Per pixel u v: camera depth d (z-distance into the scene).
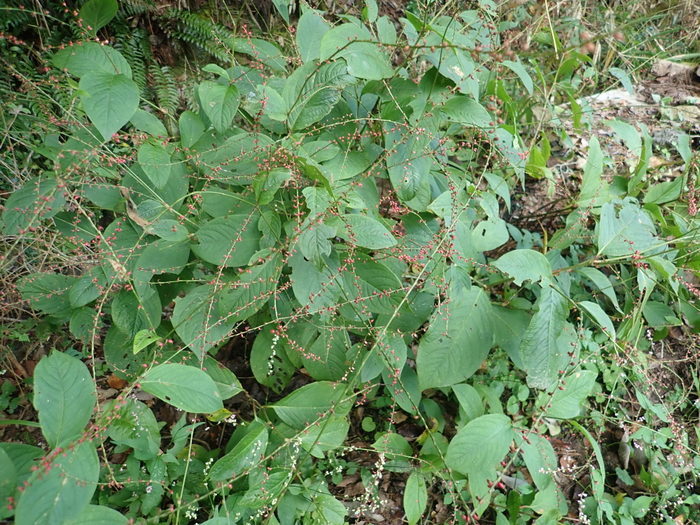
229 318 0.91
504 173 1.34
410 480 1.01
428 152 0.99
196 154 0.95
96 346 1.22
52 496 0.61
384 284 0.94
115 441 0.92
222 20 1.57
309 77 0.94
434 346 1.01
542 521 1.00
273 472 0.95
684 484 1.18
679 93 1.84
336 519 0.94
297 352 1.03
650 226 1.08
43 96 1.24
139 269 0.92
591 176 1.19
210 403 0.76
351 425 1.19
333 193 0.91
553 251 1.18
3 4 1.26
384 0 1.76
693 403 1.22
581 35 1.19
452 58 0.99
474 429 0.95
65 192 0.87
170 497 0.99
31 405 1.14
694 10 1.97
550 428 1.22
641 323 1.13
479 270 1.14
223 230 0.92
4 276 1.09
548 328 0.95
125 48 1.40
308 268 0.91
